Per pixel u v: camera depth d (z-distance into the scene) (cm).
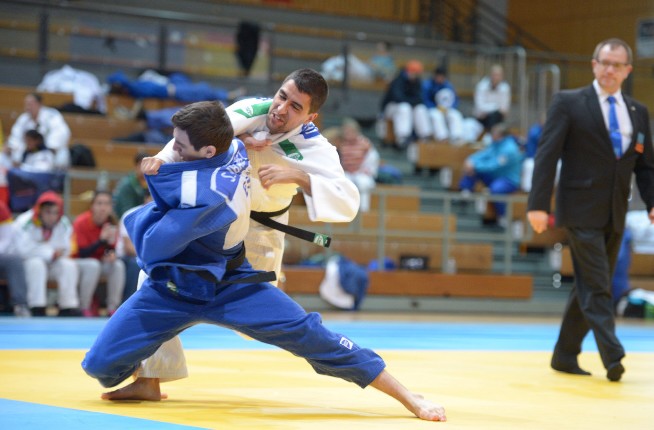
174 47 2311
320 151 569
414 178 2322
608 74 816
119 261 1535
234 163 530
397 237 2044
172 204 515
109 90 2131
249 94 2367
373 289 1902
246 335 550
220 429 471
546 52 2859
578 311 818
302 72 556
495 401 629
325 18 2925
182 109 521
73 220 1723
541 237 2184
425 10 3066
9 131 1936
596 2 3083
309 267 1845
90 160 1841
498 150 2219
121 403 564
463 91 2638
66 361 812
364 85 2509
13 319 1406
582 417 560
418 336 1264
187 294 527
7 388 629
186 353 937
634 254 2189
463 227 2205
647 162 836
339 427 492
